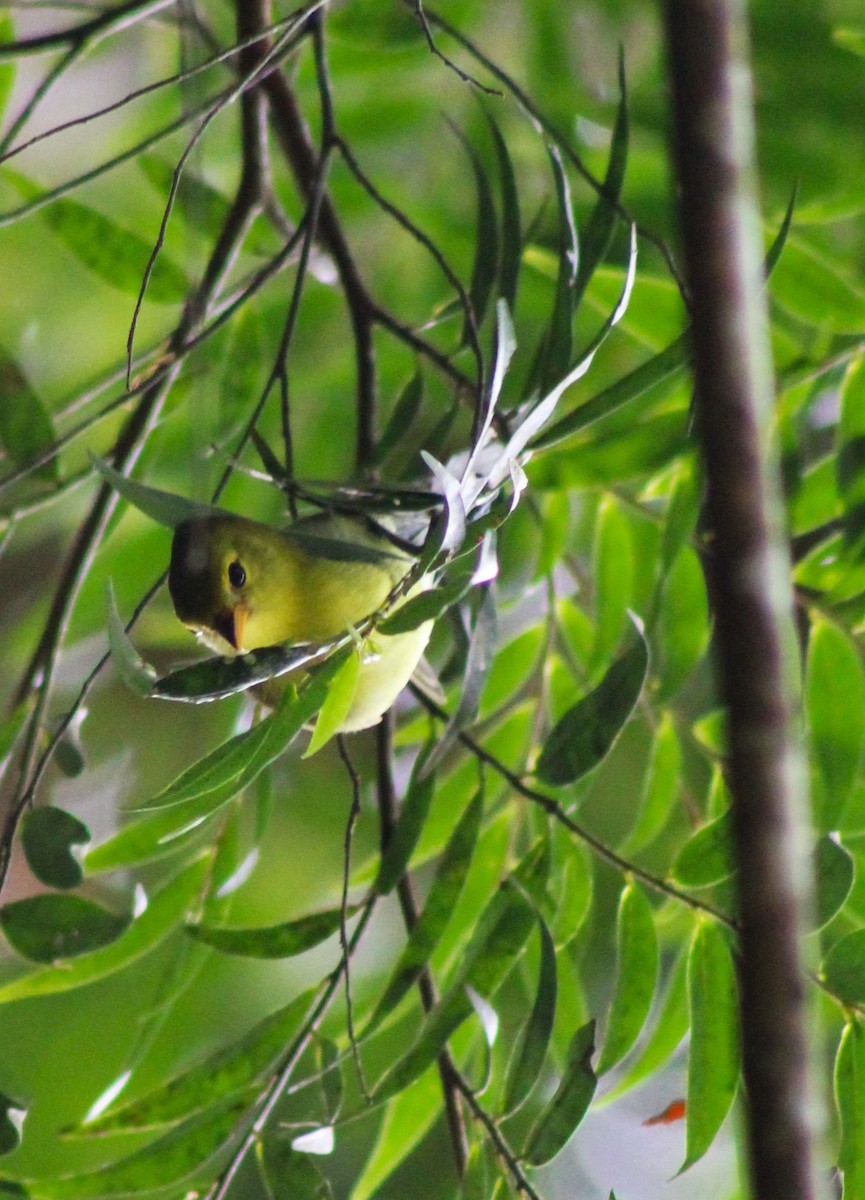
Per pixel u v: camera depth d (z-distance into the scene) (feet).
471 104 26.71
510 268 18.78
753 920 9.40
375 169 27.02
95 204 28.35
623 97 17.57
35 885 28.37
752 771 9.44
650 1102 28.45
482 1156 16.55
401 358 25.82
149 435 22.22
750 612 9.54
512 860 21.02
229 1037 27.58
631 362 24.36
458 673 20.48
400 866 17.70
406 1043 25.71
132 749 30.35
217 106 15.76
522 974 20.03
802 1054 9.30
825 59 25.41
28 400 20.21
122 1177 17.38
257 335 22.74
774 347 21.26
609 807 28.53
